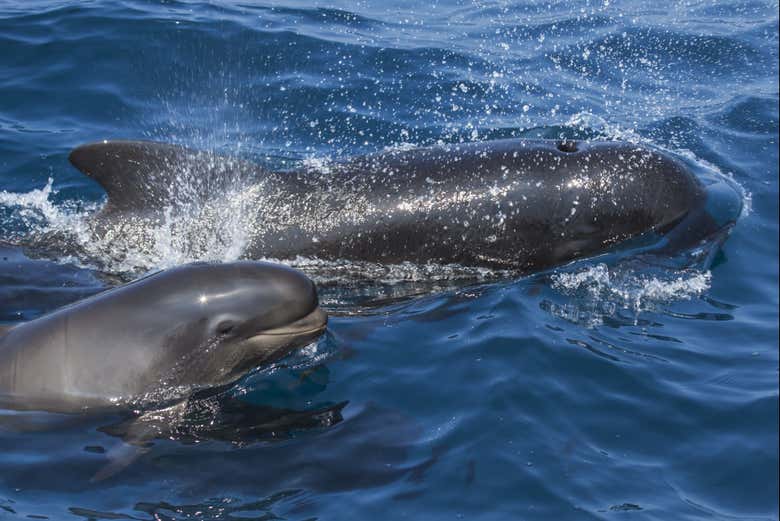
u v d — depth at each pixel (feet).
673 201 35.47
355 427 25.84
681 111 48.32
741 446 25.73
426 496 23.35
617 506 23.41
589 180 34.83
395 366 28.53
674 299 32.65
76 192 39.68
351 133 44.98
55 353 26.13
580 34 56.70
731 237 36.06
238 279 27.17
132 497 23.03
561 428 26.09
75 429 25.36
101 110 45.75
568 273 34.09
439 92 48.93
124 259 34.06
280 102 47.16
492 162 35.01
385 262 34.50
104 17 52.16
